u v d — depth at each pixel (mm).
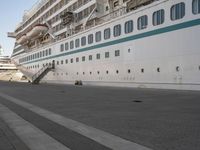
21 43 69312
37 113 11445
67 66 43125
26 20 67938
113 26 31500
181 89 22547
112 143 6293
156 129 7730
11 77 84812
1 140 6816
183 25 22375
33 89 29859
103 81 33688
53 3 51906
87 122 9133
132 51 28438
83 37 38094
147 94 19703
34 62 58688
